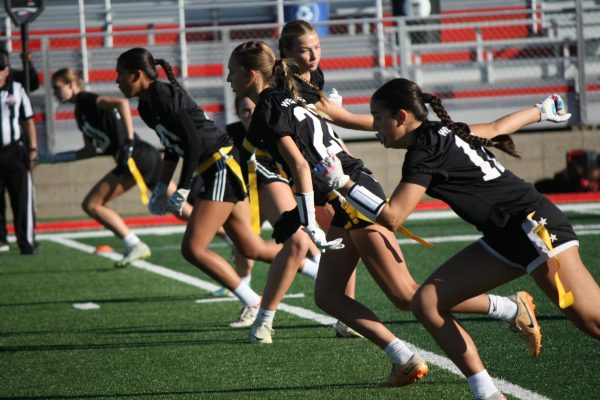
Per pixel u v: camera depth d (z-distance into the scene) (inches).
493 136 625.6
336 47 2101.4
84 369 756.6
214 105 2092.8
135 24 2183.8
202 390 674.8
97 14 2180.1
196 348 818.8
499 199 554.3
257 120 671.8
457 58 2174.0
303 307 994.1
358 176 677.9
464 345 565.0
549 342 783.7
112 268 1344.7
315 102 749.3
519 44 2116.1
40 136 2071.9
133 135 1299.2
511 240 555.2
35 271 1344.7
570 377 665.6
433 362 727.7
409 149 561.9
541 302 968.3
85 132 1301.7
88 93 1278.3
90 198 1318.9
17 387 706.2
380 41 2102.6
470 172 553.9
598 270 1123.3
